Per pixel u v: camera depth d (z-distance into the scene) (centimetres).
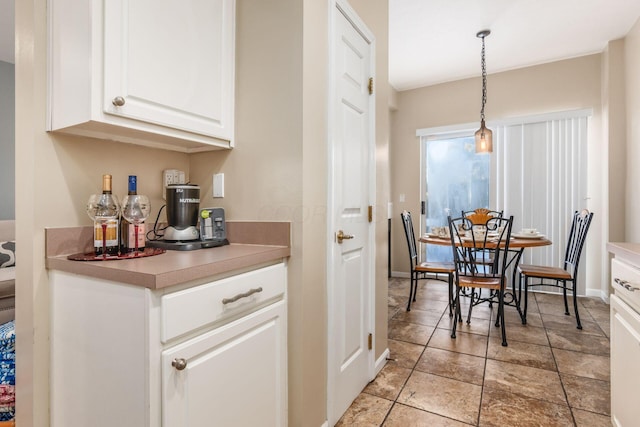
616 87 344
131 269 87
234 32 145
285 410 129
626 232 337
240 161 145
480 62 394
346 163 168
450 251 456
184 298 89
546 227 390
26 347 107
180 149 150
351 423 156
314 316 139
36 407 105
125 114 102
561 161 383
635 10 292
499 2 282
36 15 106
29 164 106
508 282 409
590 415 160
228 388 102
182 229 133
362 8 186
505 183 411
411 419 159
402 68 410
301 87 131
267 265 123
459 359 221
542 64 396
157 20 112
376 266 204
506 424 154
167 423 84
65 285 103
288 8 134
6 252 259
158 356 83
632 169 323
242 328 107
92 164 121
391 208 486
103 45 97
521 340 252
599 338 255
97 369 95
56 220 110
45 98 107
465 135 446
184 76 121
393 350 236
